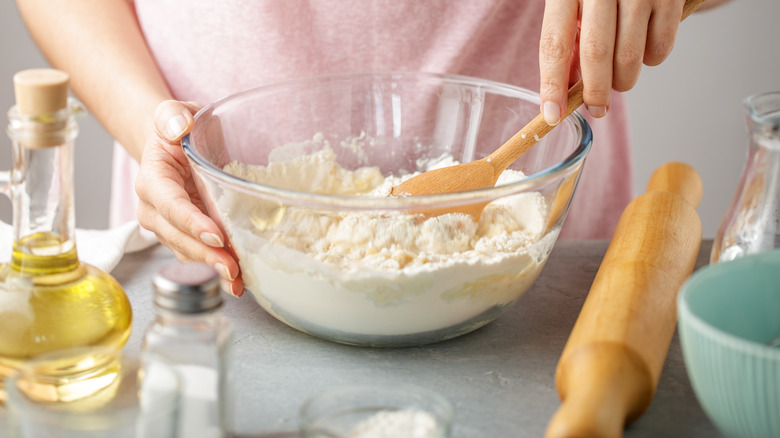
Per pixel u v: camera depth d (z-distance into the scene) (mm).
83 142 2391
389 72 1069
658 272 759
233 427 655
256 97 1013
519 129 1031
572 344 668
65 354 636
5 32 2299
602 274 795
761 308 648
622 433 679
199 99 1246
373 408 613
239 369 777
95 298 709
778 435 562
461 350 816
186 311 575
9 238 987
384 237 797
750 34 2668
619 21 838
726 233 780
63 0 1215
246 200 763
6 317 674
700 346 572
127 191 1478
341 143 1087
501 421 698
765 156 740
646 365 640
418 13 1188
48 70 671
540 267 837
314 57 1214
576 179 834
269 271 780
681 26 2654
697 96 2717
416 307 768
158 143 928
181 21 1213
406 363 791
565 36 841
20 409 553
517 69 1258
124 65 1139
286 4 1183
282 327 859
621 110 1382
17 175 673
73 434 536
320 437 562
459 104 1068
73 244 709
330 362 792
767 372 541
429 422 574
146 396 581
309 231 783
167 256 1025
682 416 703
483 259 768
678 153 2773
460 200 724
